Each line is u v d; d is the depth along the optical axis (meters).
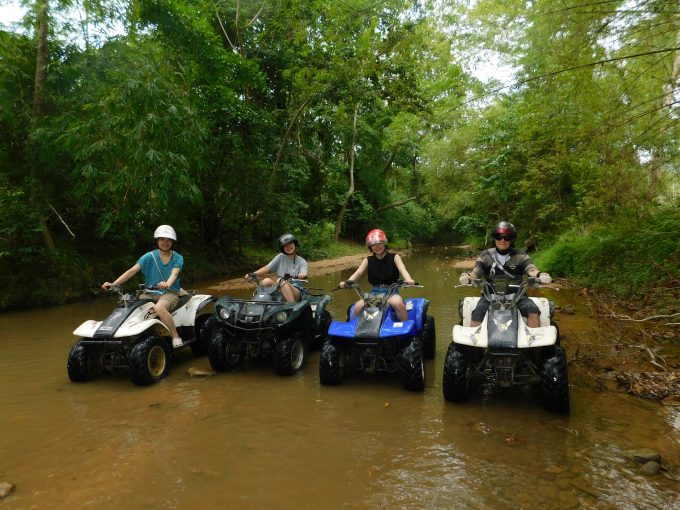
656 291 7.54
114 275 11.87
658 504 2.71
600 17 5.97
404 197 38.81
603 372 5.04
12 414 4.28
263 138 16.16
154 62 11.08
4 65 9.58
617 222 9.45
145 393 4.80
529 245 16.73
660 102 7.45
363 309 4.94
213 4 16.94
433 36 7.59
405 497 2.83
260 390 4.84
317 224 25.44
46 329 7.80
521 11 6.64
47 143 9.64
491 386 4.80
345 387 4.89
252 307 5.39
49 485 3.05
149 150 9.88
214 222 16.80
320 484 3.00
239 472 3.17
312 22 15.11
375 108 17.67
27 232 9.84
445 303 9.27
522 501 2.76
